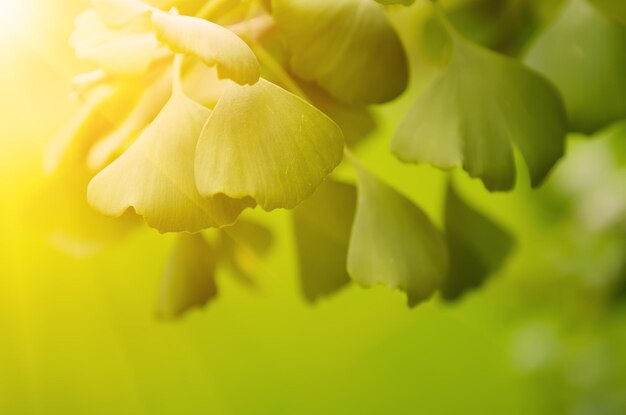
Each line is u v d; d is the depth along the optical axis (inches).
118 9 20.4
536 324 57.6
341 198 24.8
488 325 66.0
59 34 23.3
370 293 108.4
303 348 111.2
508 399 107.0
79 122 22.8
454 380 110.1
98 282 91.7
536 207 51.8
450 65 23.5
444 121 23.0
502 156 23.0
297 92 23.7
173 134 20.8
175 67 21.3
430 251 23.7
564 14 26.0
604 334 54.6
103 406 107.0
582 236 51.0
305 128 20.5
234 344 111.5
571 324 54.9
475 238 27.9
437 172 48.8
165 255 73.5
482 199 51.9
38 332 98.5
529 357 58.2
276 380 113.1
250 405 114.0
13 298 92.5
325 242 25.4
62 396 104.9
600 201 47.4
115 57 21.3
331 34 22.5
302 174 20.3
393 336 110.3
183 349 110.6
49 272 93.2
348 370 111.8
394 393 111.1
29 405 102.0
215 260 26.3
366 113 25.5
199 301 25.7
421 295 23.2
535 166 23.3
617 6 25.7
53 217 24.6
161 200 20.4
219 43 20.0
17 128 23.9
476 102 23.2
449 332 109.5
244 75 19.9
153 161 20.6
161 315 25.8
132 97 22.6
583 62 25.6
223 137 20.3
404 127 23.0
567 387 57.3
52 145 23.2
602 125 25.5
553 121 23.5
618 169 47.2
